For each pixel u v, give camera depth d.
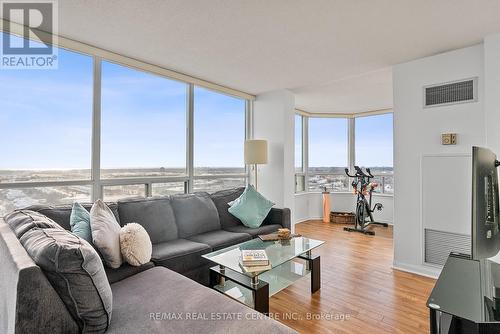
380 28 2.30
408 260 2.95
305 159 5.91
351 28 2.31
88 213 2.06
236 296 2.15
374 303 2.24
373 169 5.68
